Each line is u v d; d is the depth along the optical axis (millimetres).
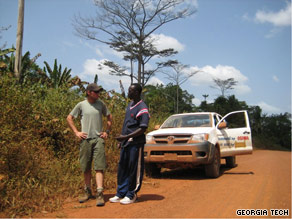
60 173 5715
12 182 4637
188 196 5348
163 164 7453
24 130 6375
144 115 4684
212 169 7324
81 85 9586
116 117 8766
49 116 7129
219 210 4418
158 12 32750
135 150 4750
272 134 83000
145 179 7270
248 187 6164
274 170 9273
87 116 4801
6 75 7102
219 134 8156
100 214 4168
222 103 47500
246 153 8836
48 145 6832
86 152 4785
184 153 7148
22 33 11516
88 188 4926
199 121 8445
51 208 4355
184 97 64375
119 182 4926
